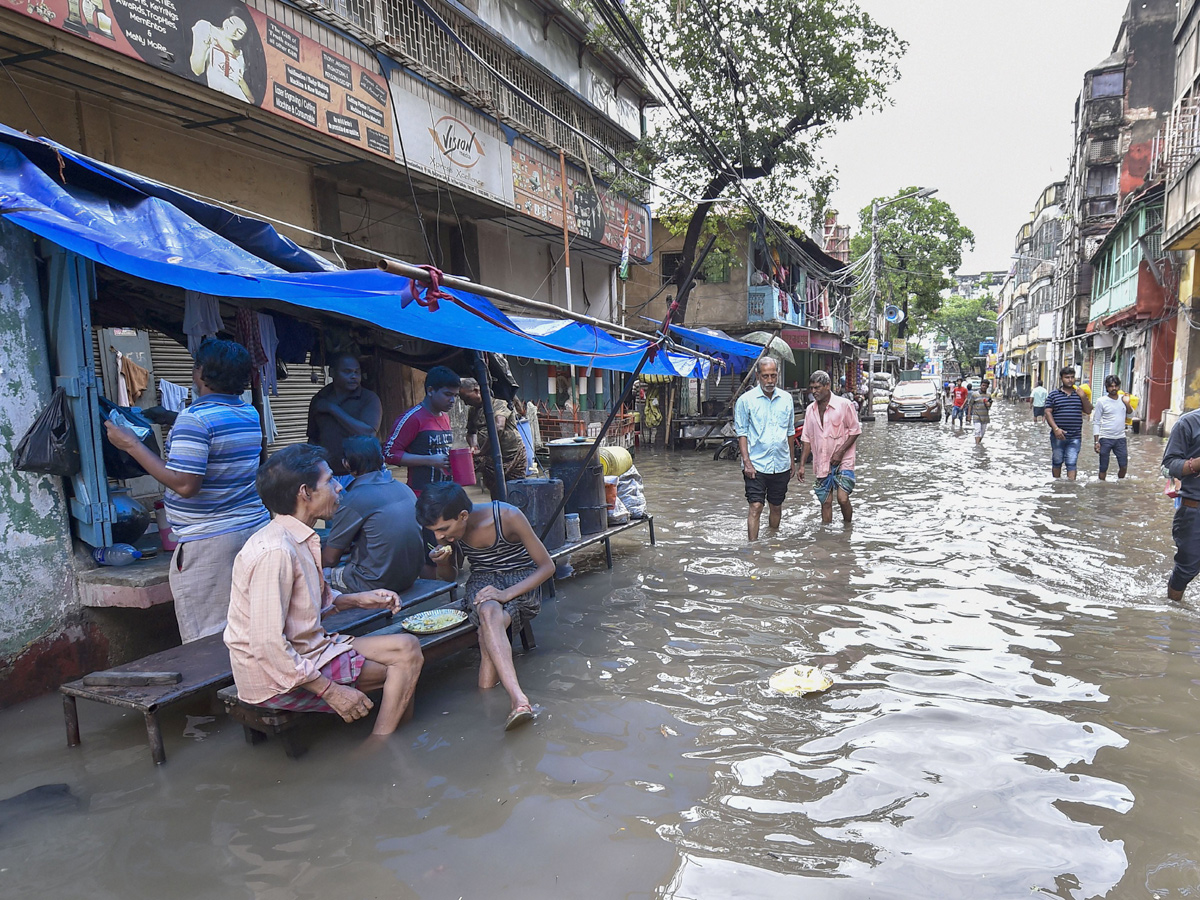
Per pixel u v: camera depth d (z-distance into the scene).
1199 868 2.38
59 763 3.23
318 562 3.32
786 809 2.76
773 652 4.36
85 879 2.44
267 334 5.60
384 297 4.57
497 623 3.79
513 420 6.96
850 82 14.52
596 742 3.31
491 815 2.75
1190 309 17.55
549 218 13.07
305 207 9.23
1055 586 5.58
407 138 9.41
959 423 23.86
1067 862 2.42
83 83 6.36
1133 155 26.48
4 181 3.18
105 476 4.09
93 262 3.99
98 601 4.02
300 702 3.17
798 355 29.67
